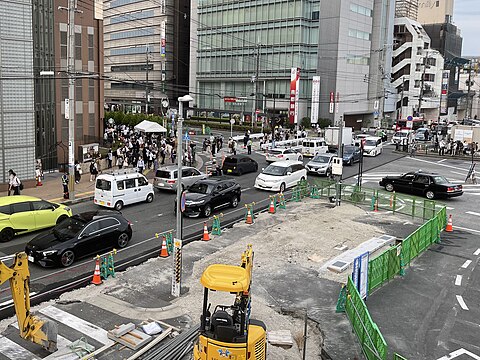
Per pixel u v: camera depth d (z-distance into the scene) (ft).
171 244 63.00
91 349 37.55
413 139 202.49
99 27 139.33
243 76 288.51
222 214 83.71
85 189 99.60
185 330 41.57
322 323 44.27
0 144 93.61
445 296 51.42
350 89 278.87
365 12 282.56
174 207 88.22
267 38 274.77
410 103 363.97
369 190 95.81
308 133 242.78
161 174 100.58
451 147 180.96
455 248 69.05
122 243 63.41
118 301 47.19
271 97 277.23
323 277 55.57
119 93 398.62
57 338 39.04
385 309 47.67
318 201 98.89
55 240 56.95
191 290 50.70
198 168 135.64
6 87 93.35
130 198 87.97
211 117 305.53
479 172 142.00
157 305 46.57
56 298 47.70
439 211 75.46
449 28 453.17
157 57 351.05
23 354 36.78
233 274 32.04
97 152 125.08
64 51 128.36
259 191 107.04
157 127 151.84
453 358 38.65
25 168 98.84
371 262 50.39
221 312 31.76
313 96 252.01
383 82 312.71
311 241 68.59
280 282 53.78
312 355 38.73
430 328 43.80
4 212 65.92
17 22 93.71
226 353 30.68
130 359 36.50
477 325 44.70
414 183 104.73
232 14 290.15
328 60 263.70
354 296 42.98
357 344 40.32
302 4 258.57
